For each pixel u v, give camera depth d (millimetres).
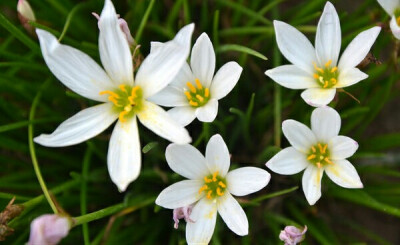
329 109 298
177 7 355
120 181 284
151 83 293
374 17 355
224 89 300
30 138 325
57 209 302
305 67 309
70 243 354
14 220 309
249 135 374
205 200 303
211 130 346
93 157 372
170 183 347
